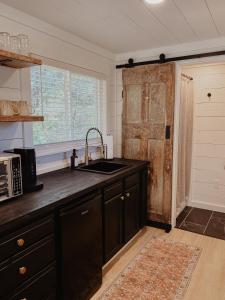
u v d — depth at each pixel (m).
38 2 1.79
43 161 2.38
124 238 2.57
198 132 3.75
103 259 2.21
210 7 1.87
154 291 2.03
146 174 3.01
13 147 2.01
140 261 2.44
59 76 2.54
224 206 3.67
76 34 2.49
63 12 1.97
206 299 1.95
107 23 2.20
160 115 2.95
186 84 3.40
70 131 2.74
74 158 2.58
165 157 2.97
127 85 3.14
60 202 1.59
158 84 2.92
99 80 3.15
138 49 3.05
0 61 1.75
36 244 1.45
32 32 2.10
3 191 1.51
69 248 1.70
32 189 1.76
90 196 1.93
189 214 3.60
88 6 1.85
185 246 2.71
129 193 2.60
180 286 2.08
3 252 1.25
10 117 1.66
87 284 1.93
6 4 1.83
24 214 1.34
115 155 3.46
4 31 1.87
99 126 3.23
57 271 1.65
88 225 1.90
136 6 1.86
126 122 3.20
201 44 2.73
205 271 2.29
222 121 3.57
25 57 1.72
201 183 3.81
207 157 3.73
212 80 3.58
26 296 1.40
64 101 2.63
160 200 3.07
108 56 3.15
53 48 2.32
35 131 2.30
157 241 2.82
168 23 2.20
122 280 2.17
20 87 2.04
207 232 3.04
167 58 2.94
